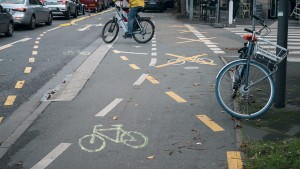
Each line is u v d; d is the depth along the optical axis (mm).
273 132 6000
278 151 5180
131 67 10922
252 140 5676
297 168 4711
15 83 9602
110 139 5875
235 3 26094
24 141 5863
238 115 6613
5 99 8289
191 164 5039
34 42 16219
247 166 4875
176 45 15109
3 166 5078
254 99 7074
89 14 35062
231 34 19141
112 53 13180
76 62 12078
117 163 5102
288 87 8477
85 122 6602
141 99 7891
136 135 6016
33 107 7738
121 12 15586
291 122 6414
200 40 16703
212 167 4945
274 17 29125
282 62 6953
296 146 5262
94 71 10469
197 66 11094
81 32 19891
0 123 6828
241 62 6797
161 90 8562
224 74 6840
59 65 11664
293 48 14570
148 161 5141
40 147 5641
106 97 8055
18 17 20156
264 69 6719
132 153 5395
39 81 9797
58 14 27906
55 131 6223
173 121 6609
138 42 15586
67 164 5102
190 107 7348
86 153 5414
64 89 8961
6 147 5652
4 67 11367
